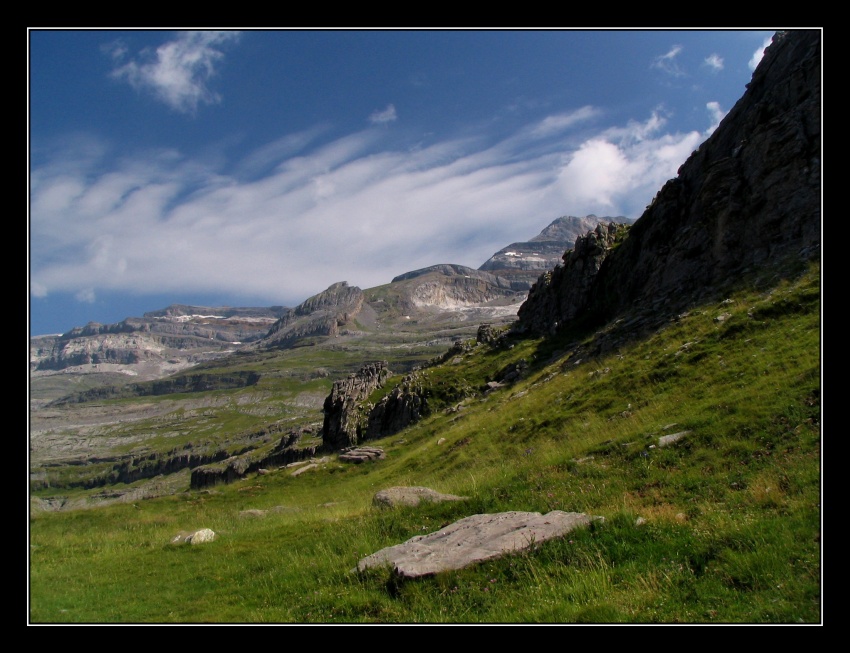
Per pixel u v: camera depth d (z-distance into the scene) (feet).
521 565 42.09
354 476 150.71
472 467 105.81
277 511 103.81
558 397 118.52
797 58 126.41
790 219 108.58
